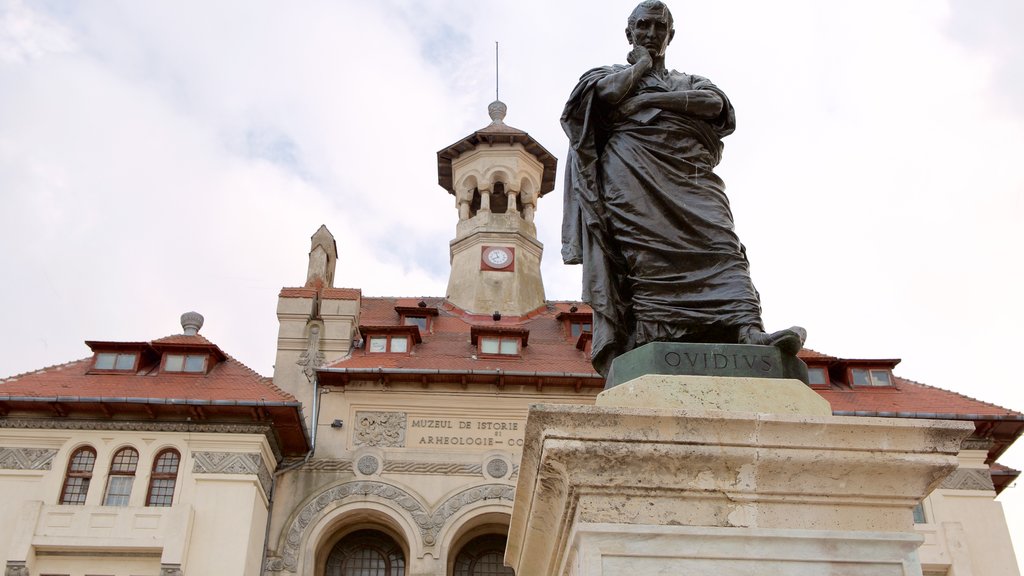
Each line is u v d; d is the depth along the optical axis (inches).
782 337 203.6
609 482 174.6
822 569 171.2
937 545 1072.2
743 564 170.2
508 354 1268.5
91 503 1017.5
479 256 1571.1
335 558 1152.2
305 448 1138.0
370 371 1170.6
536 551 210.7
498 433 1170.6
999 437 1145.4
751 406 189.5
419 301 1545.3
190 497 1031.0
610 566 168.4
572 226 244.1
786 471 177.6
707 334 216.8
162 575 969.5
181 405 1051.9
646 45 249.9
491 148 1689.2
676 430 177.3
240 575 994.1
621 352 225.6
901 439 179.6
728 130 242.8
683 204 225.3
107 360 1170.6
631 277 225.8
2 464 1037.2
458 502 1127.0
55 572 985.5
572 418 177.6
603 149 241.1
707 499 175.5
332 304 1278.3
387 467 1143.0
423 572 1085.8
